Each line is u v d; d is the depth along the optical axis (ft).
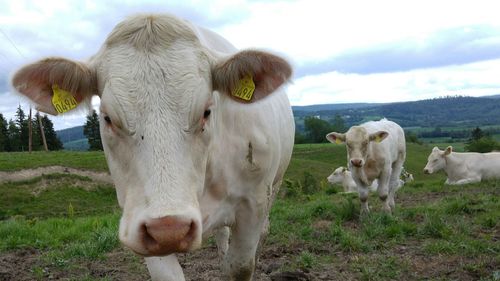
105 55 3.95
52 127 102.68
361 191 13.69
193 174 3.70
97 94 4.11
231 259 5.70
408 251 9.30
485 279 7.23
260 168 5.29
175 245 3.41
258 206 5.48
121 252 10.21
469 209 13.25
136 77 3.76
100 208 33.53
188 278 8.27
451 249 8.99
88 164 43.68
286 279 7.70
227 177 5.06
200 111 3.80
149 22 3.99
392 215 12.66
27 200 35.27
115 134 3.77
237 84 4.25
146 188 3.55
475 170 26.48
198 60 3.95
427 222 10.76
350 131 14.19
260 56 4.10
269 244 10.28
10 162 42.34
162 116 3.68
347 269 8.30
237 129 5.09
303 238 10.56
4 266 9.35
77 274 8.75
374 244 9.78
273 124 5.61
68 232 12.50
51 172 40.55
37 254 10.64
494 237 9.99
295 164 57.77
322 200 18.22
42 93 4.13
